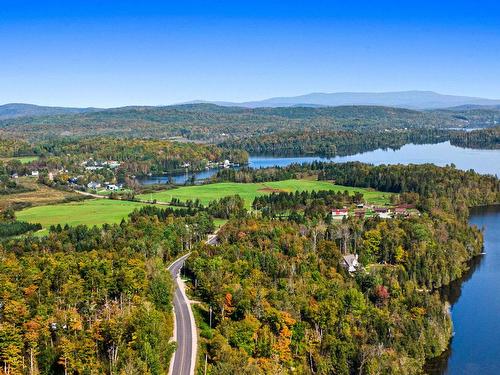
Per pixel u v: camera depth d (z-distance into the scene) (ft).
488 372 538.06
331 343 523.29
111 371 432.25
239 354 475.72
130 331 471.21
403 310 612.29
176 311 574.56
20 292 539.29
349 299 585.63
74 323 485.97
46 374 447.83
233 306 556.51
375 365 505.66
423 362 549.54
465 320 646.33
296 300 572.92
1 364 445.78
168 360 465.06
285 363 501.56
